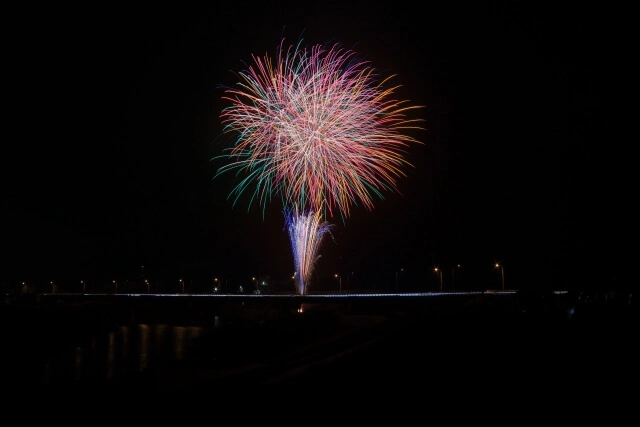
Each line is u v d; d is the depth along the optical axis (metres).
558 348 24.64
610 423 12.55
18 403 13.46
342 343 22.67
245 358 23.27
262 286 183.75
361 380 16.64
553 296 53.38
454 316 30.59
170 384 15.48
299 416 12.66
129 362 44.75
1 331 62.06
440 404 14.18
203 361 21.62
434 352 21.86
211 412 12.70
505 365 20.11
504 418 12.91
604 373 18.86
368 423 12.39
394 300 68.06
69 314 70.19
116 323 77.75
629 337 28.73
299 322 35.72
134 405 13.19
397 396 14.90
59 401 13.70
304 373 17.23
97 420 12.01
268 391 14.84
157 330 73.38
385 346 22.08
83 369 42.34
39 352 53.72
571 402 14.55
